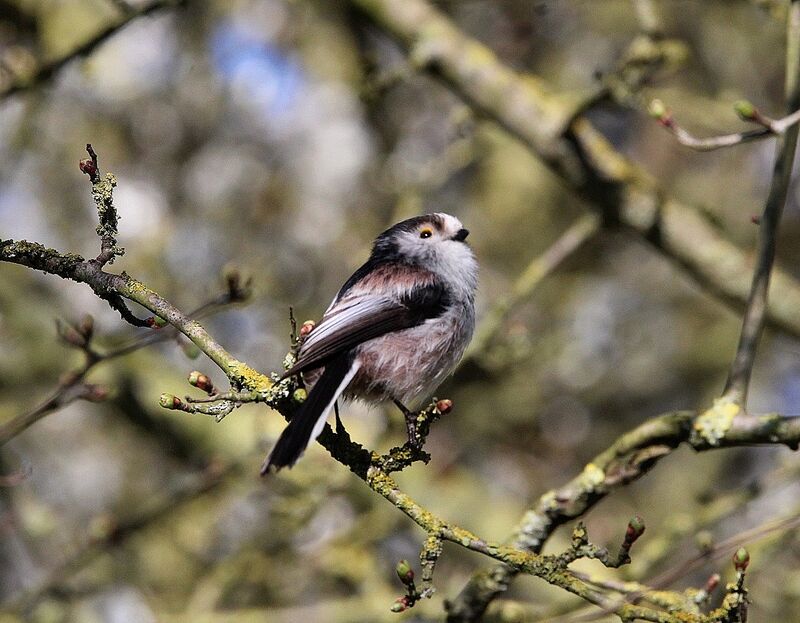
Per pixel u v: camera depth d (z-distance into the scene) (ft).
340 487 35.42
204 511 40.91
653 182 35.63
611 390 51.52
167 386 41.22
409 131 52.31
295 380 19.86
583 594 18.48
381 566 39.22
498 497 43.01
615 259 54.39
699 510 31.91
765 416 21.44
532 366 48.21
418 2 38.11
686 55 32.89
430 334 25.39
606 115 54.49
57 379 40.14
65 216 48.14
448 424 46.91
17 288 43.16
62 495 44.68
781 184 23.27
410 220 28.86
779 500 40.32
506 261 52.03
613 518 46.55
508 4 51.88
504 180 51.75
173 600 38.86
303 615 34.42
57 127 48.85
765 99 50.52
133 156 49.88
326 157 50.85
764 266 22.86
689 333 52.95
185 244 48.49
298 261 49.44
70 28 44.73
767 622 37.14
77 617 37.32
